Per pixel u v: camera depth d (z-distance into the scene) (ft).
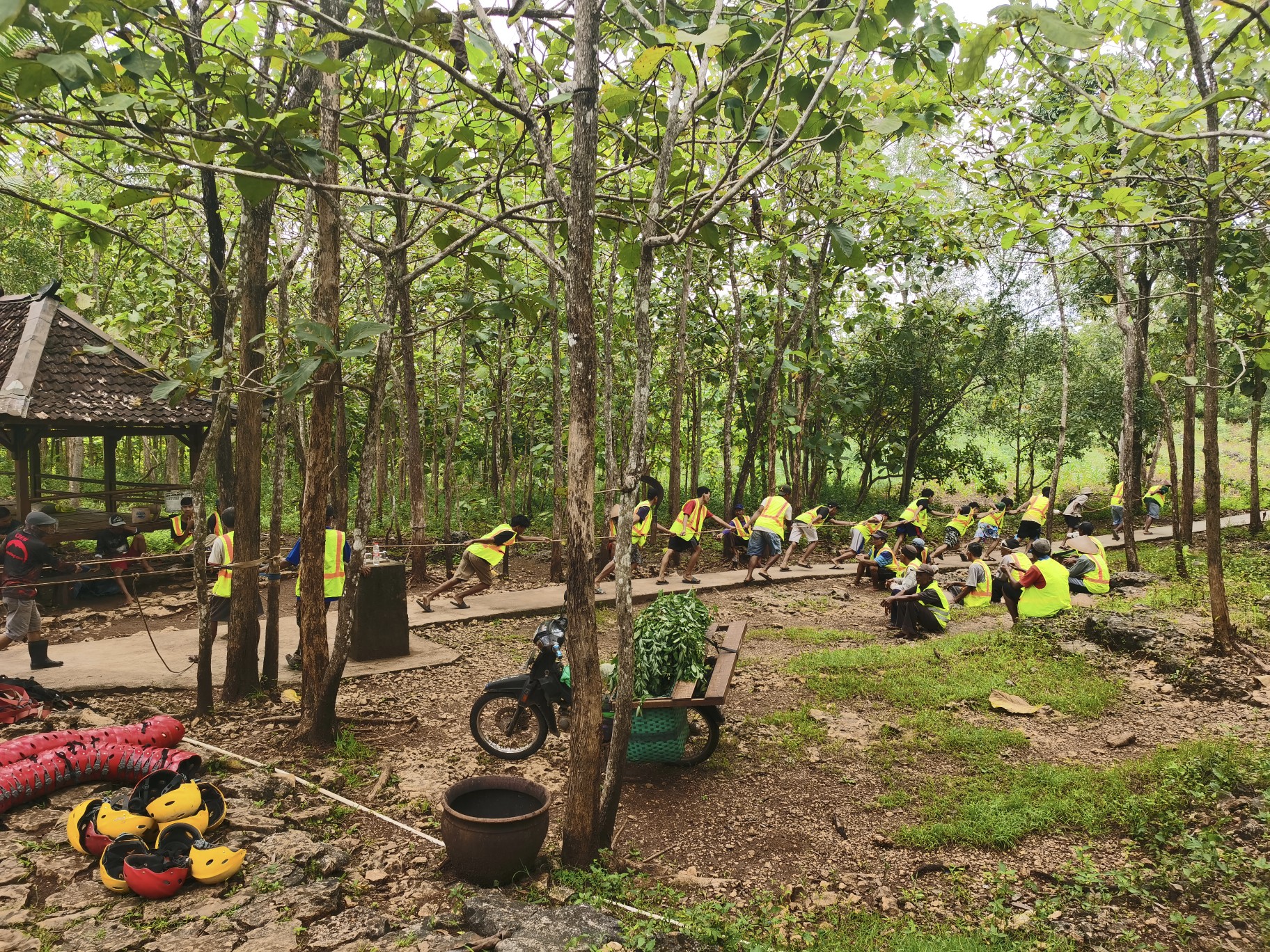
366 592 25.23
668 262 44.01
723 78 12.59
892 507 63.05
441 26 13.52
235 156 20.56
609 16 14.79
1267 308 19.04
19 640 21.91
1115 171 22.25
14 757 14.10
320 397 17.87
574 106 12.44
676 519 40.40
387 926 11.19
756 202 15.43
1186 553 41.42
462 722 20.71
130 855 11.76
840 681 23.24
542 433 56.59
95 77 10.82
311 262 36.58
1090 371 61.00
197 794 13.14
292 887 11.85
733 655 18.94
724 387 60.08
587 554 13.00
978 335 57.82
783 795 16.80
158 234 38.22
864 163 28.96
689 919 11.84
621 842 14.89
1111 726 19.86
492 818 13.74
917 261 55.72
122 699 20.71
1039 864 13.88
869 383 60.29
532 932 10.82
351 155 22.03
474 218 13.11
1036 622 27.99
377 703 21.76
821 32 11.44
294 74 18.40
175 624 30.37
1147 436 65.05
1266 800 14.75
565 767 18.02
